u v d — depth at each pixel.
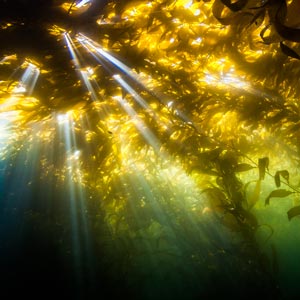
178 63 1.82
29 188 4.87
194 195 2.73
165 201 2.96
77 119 2.39
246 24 1.26
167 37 1.63
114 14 1.63
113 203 3.25
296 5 1.15
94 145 2.67
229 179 1.86
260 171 1.71
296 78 1.48
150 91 1.99
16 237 5.23
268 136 1.94
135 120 2.21
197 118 1.97
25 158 4.47
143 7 1.54
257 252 2.11
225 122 1.97
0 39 1.77
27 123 2.61
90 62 1.91
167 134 2.14
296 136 1.81
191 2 1.46
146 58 1.78
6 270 4.88
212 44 1.50
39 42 1.81
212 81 1.88
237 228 2.02
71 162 3.37
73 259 4.29
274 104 1.76
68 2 1.71
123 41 1.72
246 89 1.82
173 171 2.74
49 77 1.98
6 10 1.70
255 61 1.53
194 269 3.12
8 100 2.10
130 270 3.56
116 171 2.93
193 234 2.89
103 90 2.05
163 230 3.08
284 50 1.12
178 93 1.94
